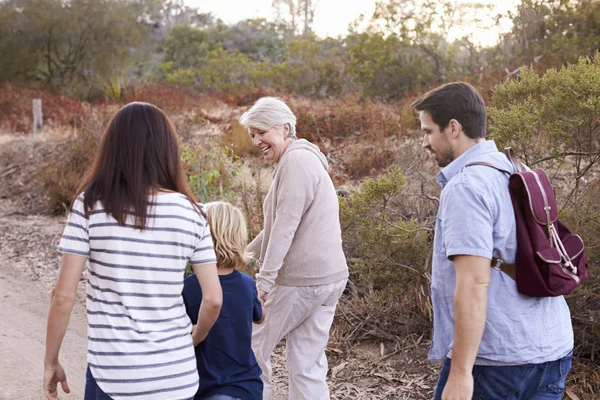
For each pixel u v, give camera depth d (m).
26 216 9.77
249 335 2.81
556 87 4.43
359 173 8.29
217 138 10.56
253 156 9.31
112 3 21.58
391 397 4.15
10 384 4.44
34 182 10.96
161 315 2.22
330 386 4.32
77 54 21.38
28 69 21.03
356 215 5.01
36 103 14.12
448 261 2.36
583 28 11.57
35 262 7.50
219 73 18.39
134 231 2.20
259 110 3.36
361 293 5.42
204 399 2.72
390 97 13.71
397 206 5.69
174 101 14.31
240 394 2.73
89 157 10.28
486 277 2.19
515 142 4.47
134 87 17.30
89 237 2.22
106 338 2.17
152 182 2.25
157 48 29.28
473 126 2.40
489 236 2.21
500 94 4.93
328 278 3.40
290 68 15.91
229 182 6.85
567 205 4.63
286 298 3.41
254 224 6.08
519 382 2.32
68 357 4.93
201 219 2.32
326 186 3.39
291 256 3.38
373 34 14.12
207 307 2.34
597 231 4.17
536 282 2.26
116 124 2.28
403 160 6.71
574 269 2.38
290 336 3.55
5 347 5.11
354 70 14.20
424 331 4.90
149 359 2.17
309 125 10.11
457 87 2.42
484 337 2.29
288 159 3.30
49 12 20.72
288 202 3.26
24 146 12.66
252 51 30.75
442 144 2.46
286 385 4.39
